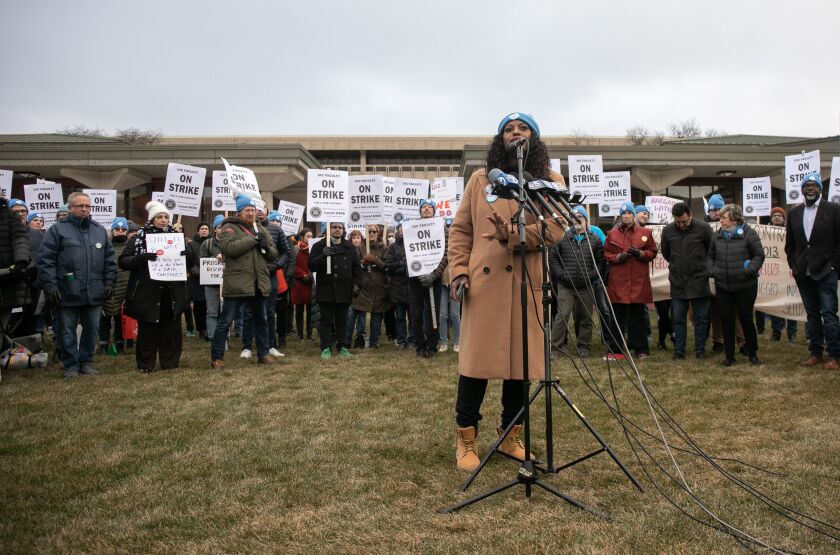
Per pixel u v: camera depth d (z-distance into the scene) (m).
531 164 3.40
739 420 4.38
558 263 7.36
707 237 6.99
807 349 7.68
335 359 7.54
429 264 7.55
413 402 5.12
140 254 6.56
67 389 5.72
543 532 2.59
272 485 3.22
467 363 3.39
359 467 3.49
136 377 6.33
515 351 3.33
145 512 2.88
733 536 2.55
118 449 3.85
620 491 3.07
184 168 9.44
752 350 6.66
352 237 8.85
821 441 3.82
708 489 3.09
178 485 3.23
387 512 2.85
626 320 7.67
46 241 6.29
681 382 5.73
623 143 38.00
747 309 6.56
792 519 2.71
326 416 4.67
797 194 9.73
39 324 8.50
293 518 2.80
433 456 3.69
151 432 4.24
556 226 3.26
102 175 19.42
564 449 3.78
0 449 3.84
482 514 2.80
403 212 10.33
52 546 2.53
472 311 3.42
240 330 10.17
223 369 6.80
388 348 8.67
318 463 3.57
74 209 6.46
